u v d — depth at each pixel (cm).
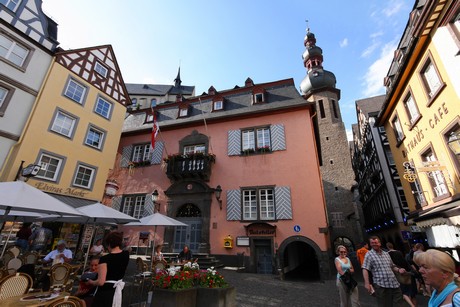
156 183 1589
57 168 1186
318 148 1806
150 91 4700
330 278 1073
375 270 448
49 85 1192
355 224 2645
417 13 1057
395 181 1848
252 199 1356
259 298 719
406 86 1094
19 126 1059
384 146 1984
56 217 861
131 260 1241
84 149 1327
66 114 1258
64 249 709
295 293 794
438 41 819
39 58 1184
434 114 897
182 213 1530
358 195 3484
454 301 174
